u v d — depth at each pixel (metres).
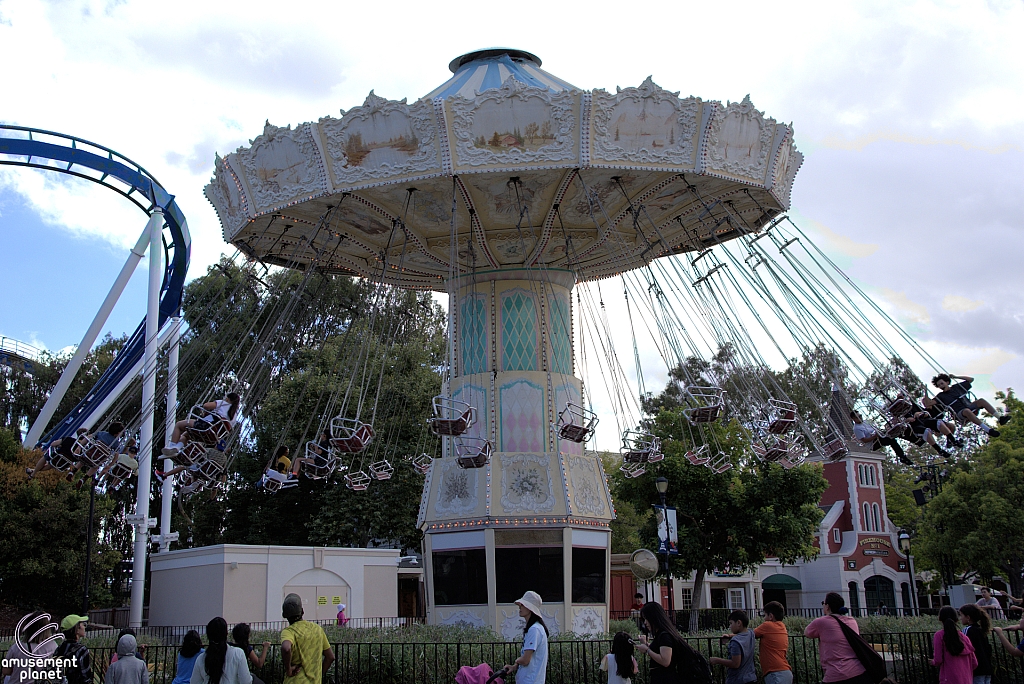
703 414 15.83
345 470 37.19
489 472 17.78
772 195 17.30
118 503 45.09
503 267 19.58
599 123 15.14
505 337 19.27
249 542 39.50
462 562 17.69
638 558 20.03
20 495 31.03
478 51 19.95
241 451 39.59
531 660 8.18
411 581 41.12
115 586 46.25
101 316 29.22
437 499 18.34
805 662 12.07
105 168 29.94
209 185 18.17
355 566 32.06
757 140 16.47
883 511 46.56
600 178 16.23
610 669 8.76
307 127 15.66
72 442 15.02
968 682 10.03
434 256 19.47
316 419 38.97
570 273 20.31
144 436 24.72
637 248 20.02
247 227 18.38
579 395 19.58
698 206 18.09
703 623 35.69
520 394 18.72
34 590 32.12
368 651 12.24
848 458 46.25
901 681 13.03
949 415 15.11
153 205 28.58
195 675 8.36
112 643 15.61
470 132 15.17
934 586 47.94
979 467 39.66
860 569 44.72
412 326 45.31
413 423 38.50
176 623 30.45
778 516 32.72
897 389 15.17
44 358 46.12
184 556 30.70
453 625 16.38
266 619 29.22
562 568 17.36
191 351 20.45
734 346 17.70
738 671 9.60
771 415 15.94
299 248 19.64
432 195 16.70
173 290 33.16
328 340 42.31
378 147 15.51
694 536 33.03
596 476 18.84
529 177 16.05
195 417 14.32
